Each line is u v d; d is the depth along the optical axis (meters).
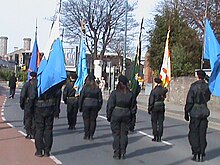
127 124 10.41
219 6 39.16
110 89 45.38
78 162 9.78
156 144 12.98
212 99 28.23
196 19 41.22
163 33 42.03
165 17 42.53
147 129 16.58
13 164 9.30
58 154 10.73
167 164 9.99
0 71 76.50
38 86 10.09
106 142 12.91
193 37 40.94
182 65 37.38
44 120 10.16
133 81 15.54
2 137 13.26
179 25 41.69
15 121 17.84
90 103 13.14
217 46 10.13
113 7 56.16
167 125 19.09
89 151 11.31
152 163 10.03
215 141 14.52
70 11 54.22
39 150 10.27
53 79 10.08
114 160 10.21
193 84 10.59
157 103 13.41
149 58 44.22
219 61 9.50
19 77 59.66
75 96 15.56
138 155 11.05
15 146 11.62
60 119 19.14
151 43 43.22
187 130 17.09
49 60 10.23
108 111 10.39
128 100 10.34
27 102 12.74
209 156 11.35
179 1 42.62
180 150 11.98
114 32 56.62
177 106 31.66
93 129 13.36
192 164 10.11
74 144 12.41
